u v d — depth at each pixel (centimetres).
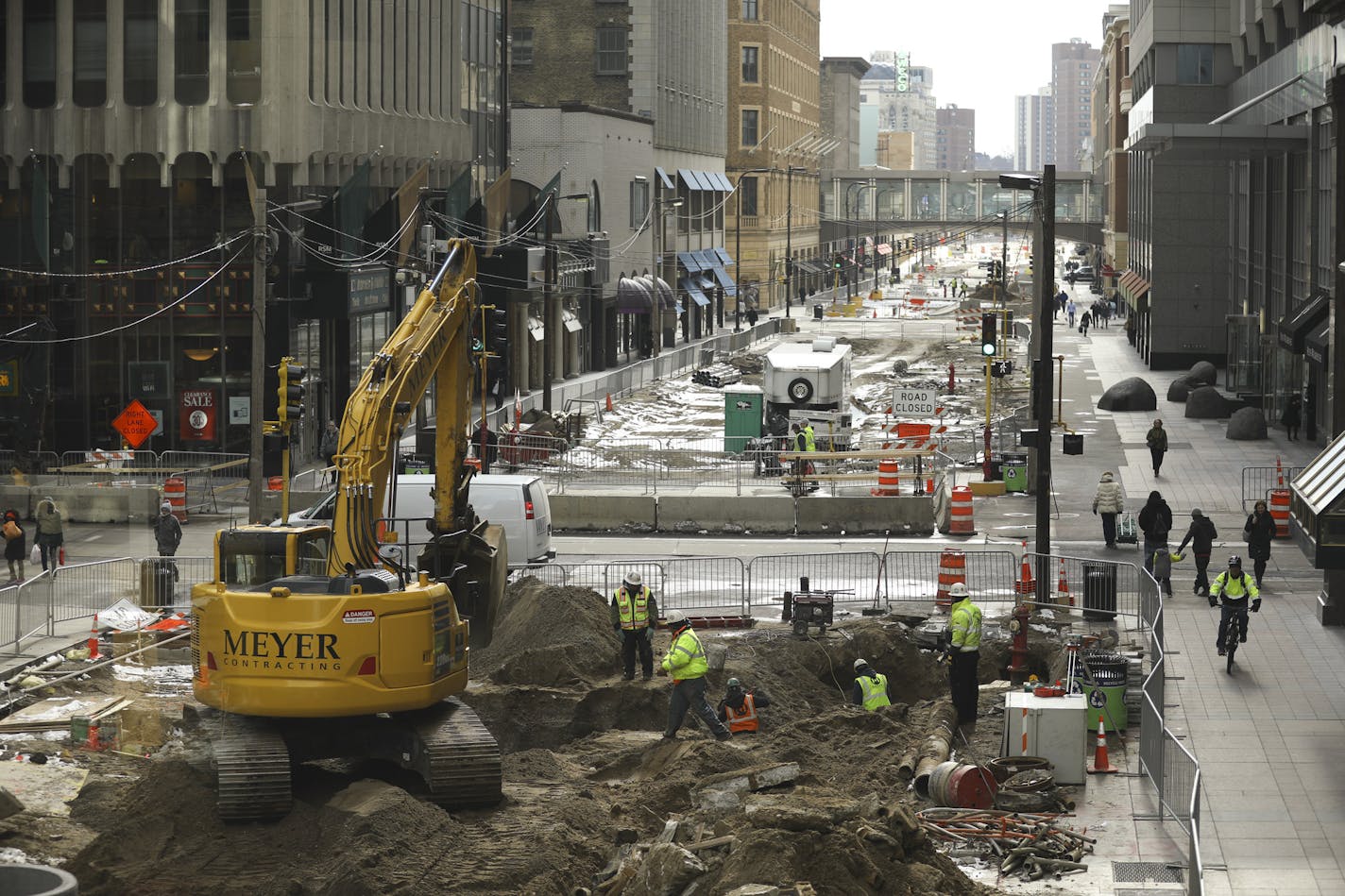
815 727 5028
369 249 11575
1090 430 13000
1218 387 15562
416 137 12788
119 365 10900
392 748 4222
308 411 11431
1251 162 14775
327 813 3906
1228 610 5756
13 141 10775
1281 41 13612
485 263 13475
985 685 6009
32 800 4378
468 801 4100
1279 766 4628
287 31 10688
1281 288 13338
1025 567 7019
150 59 10750
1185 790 3978
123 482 9581
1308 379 12088
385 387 4378
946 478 9962
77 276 10800
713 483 10481
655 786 4306
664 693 5472
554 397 15262
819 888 3362
